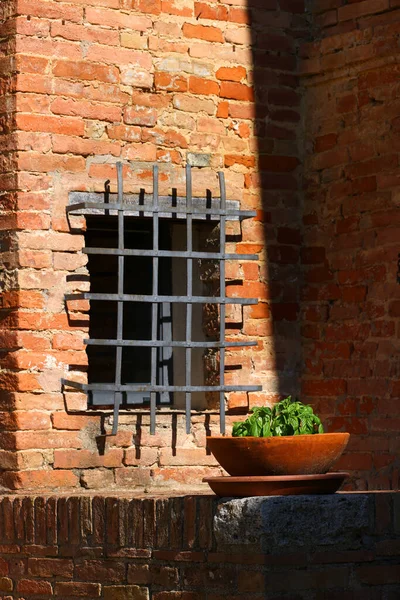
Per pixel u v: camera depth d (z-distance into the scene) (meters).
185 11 8.18
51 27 7.71
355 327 8.08
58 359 7.57
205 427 7.98
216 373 8.11
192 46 8.19
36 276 7.54
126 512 6.49
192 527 6.11
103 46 7.86
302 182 8.51
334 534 5.85
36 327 7.52
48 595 6.89
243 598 5.80
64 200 7.67
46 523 6.95
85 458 7.59
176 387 7.75
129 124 7.93
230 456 6.03
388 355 7.82
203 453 7.95
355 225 8.12
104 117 7.84
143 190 7.91
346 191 8.20
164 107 8.06
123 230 7.76
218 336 8.16
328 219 8.32
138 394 8.13
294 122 8.51
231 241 8.21
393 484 7.69
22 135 7.57
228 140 8.27
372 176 8.02
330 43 8.30
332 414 8.16
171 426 7.88
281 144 8.45
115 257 8.34
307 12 8.51
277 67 8.46
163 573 6.26
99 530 6.62
